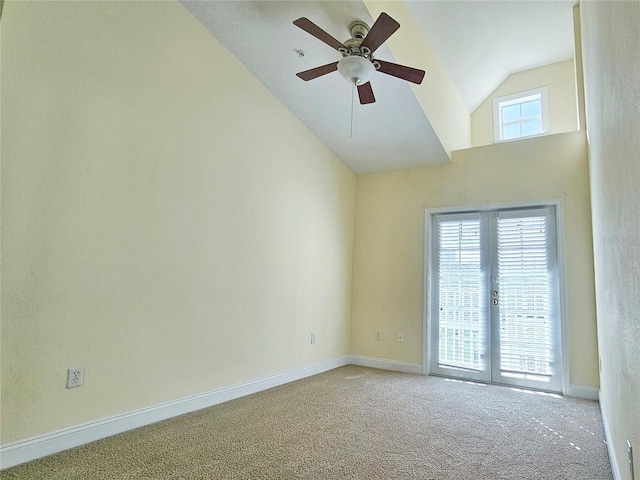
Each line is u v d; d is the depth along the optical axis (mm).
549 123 5156
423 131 4066
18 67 1948
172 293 2711
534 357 3867
